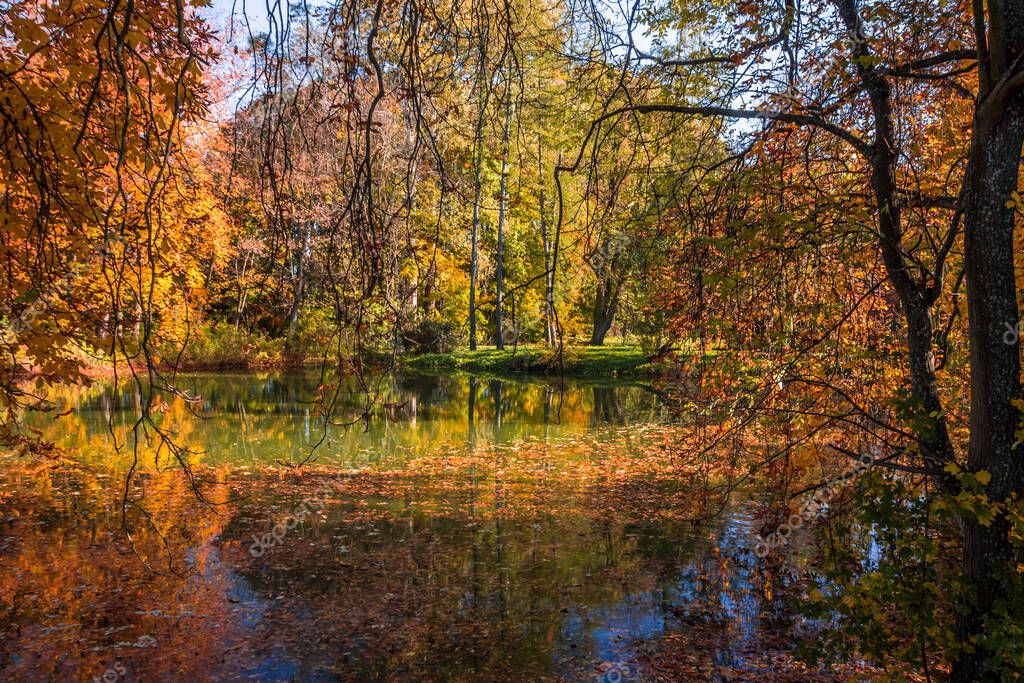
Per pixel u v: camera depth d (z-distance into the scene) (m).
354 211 2.98
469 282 31.25
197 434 13.67
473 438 13.82
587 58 4.17
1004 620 3.17
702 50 5.18
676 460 11.26
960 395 5.47
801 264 5.42
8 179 3.64
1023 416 3.35
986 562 3.37
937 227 4.96
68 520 8.12
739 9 4.30
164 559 6.97
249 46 2.71
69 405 16.67
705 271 4.39
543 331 26.92
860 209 4.30
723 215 4.57
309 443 13.04
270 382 22.61
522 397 20.39
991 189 3.36
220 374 24.33
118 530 7.79
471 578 6.61
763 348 5.44
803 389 5.27
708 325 5.08
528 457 12.02
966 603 3.38
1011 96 3.26
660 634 5.49
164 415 15.68
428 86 3.43
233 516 8.45
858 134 4.80
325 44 2.88
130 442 12.60
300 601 6.07
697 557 7.11
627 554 7.22
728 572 6.70
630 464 11.39
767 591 6.25
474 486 10.01
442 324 30.91
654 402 19.20
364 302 3.03
